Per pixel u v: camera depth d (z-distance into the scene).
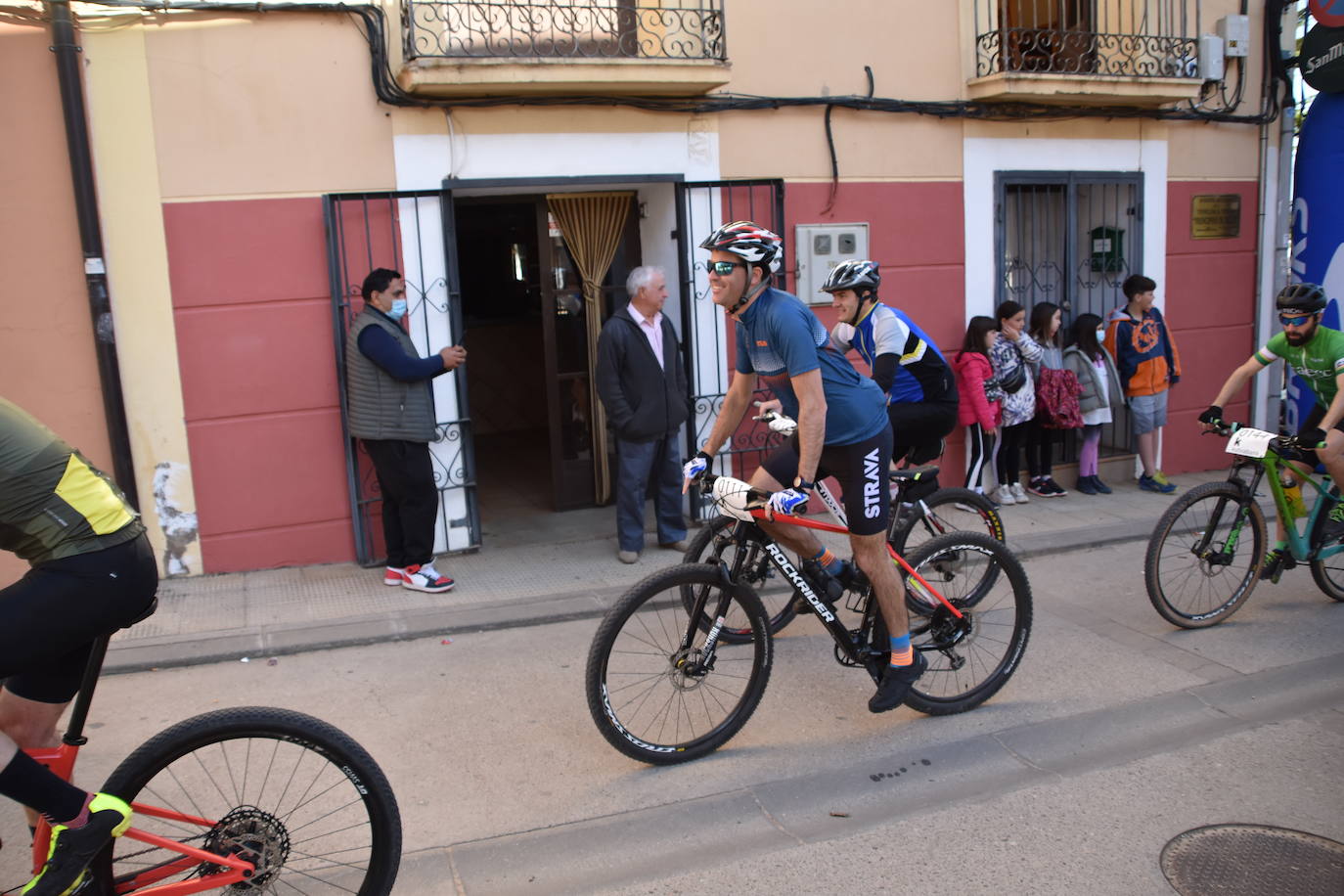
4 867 3.00
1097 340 7.64
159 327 5.50
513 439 10.59
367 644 4.89
